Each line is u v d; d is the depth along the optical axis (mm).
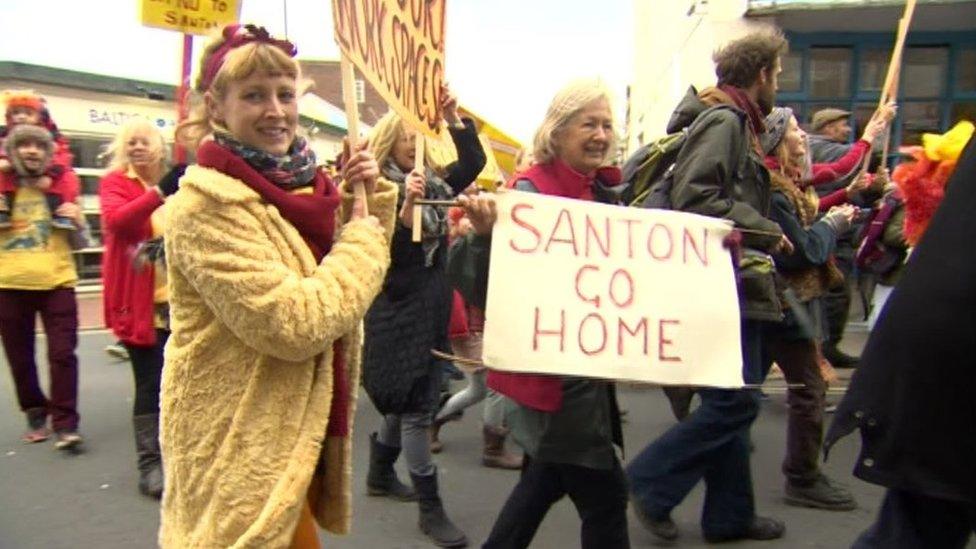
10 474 4180
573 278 2207
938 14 8086
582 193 2467
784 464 3807
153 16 3924
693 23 9227
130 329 3791
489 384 2467
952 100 8820
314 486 1977
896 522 1944
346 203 2016
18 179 4430
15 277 4430
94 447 4617
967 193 1801
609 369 2189
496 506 3789
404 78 2400
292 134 1841
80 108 11828
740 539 3383
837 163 4816
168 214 1692
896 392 1808
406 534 3459
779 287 3273
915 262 1846
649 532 3404
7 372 6418
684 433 3277
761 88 3275
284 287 1634
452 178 3572
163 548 1829
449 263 2369
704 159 2877
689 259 2311
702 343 2268
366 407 5586
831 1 7945
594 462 2281
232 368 1724
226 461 1705
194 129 1828
